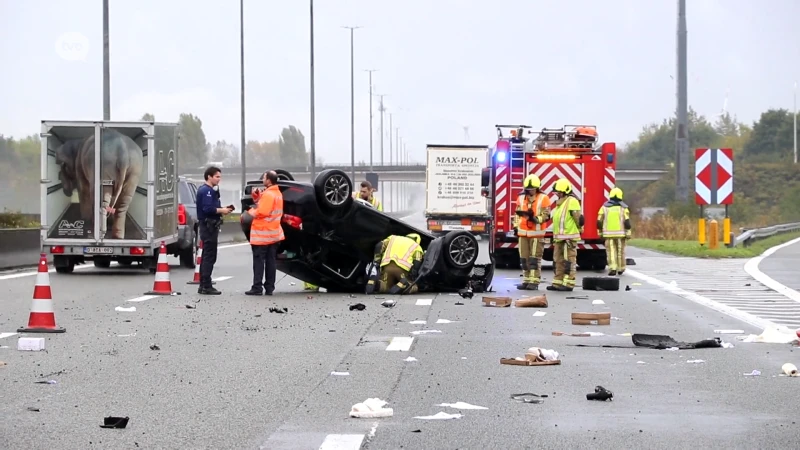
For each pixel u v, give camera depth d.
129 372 10.45
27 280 22.50
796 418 8.43
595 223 27.66
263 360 11.27
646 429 8.01
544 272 27.19
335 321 14.97
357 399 9.13
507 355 11.73
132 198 24.11
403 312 16.27
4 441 7.52
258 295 19.20
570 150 27.69
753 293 20.44
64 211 24.09
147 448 7.35
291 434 7.78
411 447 7.39
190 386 9.71
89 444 7.45
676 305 17.91
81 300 17.98
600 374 10.51
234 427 8.01
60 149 24.00
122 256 24.52
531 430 7.95
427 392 9.48
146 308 16.67
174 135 25.84
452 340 12.99
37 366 10.78
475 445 7.46
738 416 8.50
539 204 20.81
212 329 13.94
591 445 7.48
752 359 11.55
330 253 19.72
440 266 19.48
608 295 19.89
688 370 10.78
